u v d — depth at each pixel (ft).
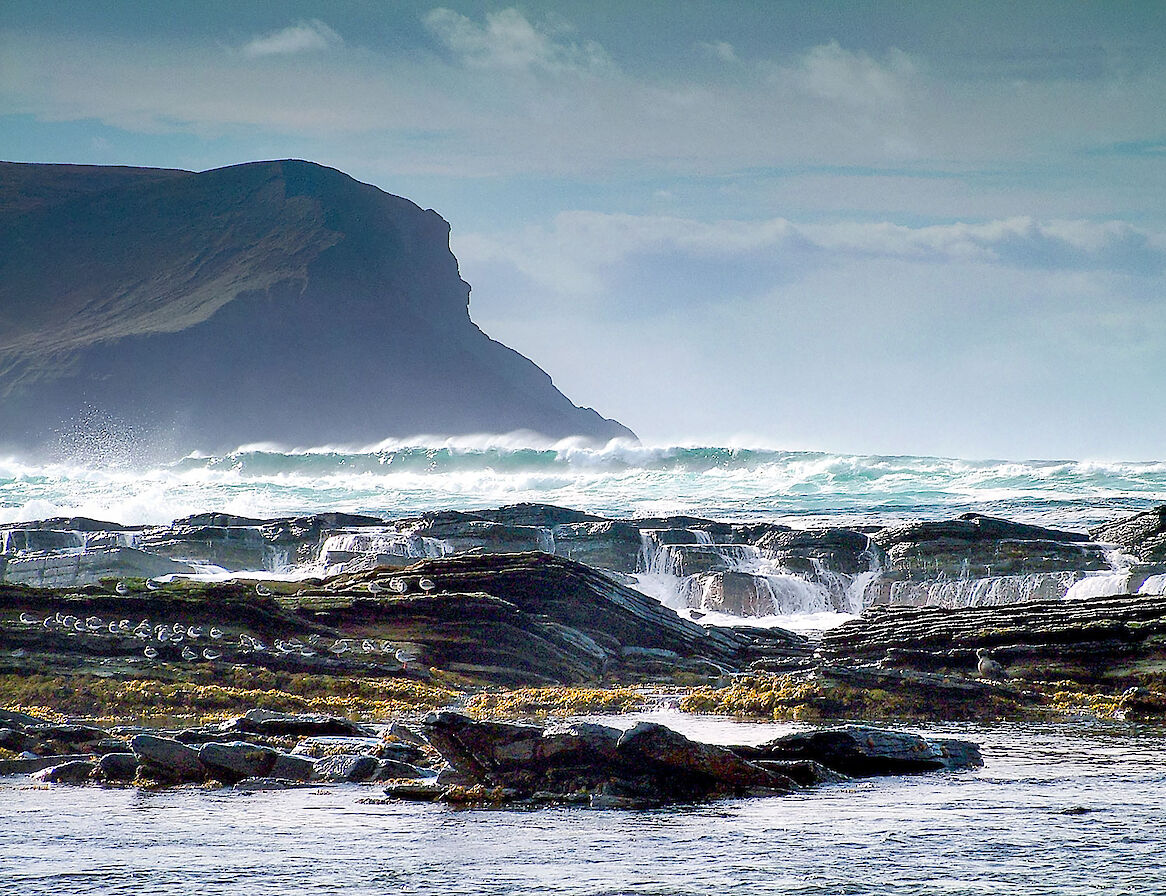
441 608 533.55
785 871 201.98
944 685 431.02
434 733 269.64
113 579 549.54
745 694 437.58
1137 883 194.08
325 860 209.46
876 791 270.67
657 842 221.66
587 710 428.15
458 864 206.90
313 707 417.08
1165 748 338.34
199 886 194.39
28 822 238.89
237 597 526.16
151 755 284.20
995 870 202.28
